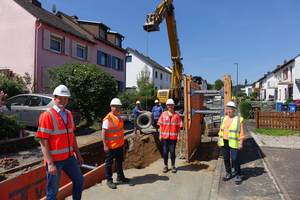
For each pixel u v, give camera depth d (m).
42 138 2.53
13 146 6.18
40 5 17.31
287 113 9.69
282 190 3.64
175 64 12.95
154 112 9.48
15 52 12.66
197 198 3.56
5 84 10.64
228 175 4.24
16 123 6.59
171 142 4.95
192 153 6.50
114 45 20.38
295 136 8.45
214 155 6.49
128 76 34.34
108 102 10.83
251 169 4.77
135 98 17.89
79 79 9.83
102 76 10.59
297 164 5.01
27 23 12.41
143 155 7.69
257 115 10.30
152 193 3.72
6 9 12.96
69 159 2.80
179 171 4.96
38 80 12.37
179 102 14.24
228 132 4.20
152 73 33.41
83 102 10.29
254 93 51.94
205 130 9.61
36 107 8.19
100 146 7.56
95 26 19.09
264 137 8.37
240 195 3.54
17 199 3.16
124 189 3.86
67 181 4.14
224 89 5.38
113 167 4.88
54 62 13.59
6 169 4.78
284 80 28.34
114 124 3.99
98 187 3.92
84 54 16.78
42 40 12.61
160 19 9.95
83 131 9.25
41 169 3.64
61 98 2.76
